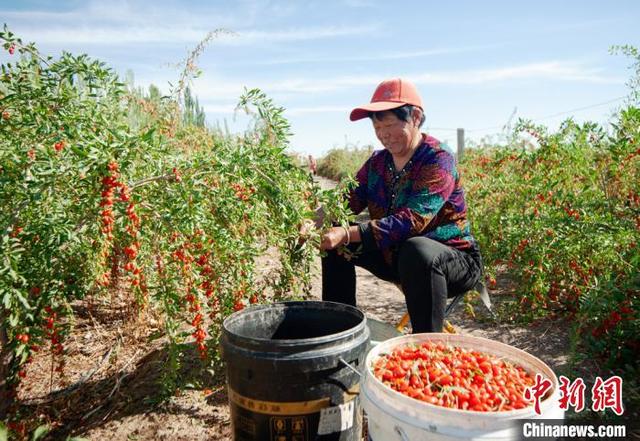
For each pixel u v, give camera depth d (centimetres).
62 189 213
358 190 328
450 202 289
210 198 231
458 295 291
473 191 605
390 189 306
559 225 393
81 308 408
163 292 244
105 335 364
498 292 491
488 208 547
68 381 301
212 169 223
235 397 197
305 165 271
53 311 235
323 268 308
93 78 245
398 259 270
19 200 224
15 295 198
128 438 247
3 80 230
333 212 262
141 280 250
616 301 301
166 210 219
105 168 183
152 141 202
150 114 388
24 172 212
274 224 254
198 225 216
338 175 1922
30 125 232
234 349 192
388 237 267
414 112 283
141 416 265
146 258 254
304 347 186
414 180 287
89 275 262
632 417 260
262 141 247
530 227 425
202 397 279
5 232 191
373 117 287
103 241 223
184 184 211
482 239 526
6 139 238
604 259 368
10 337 246
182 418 261
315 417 190
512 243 443
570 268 402
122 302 399
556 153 456
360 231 269
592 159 450
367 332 211
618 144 388
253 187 240
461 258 280
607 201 403
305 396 188
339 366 191
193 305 230
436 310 260
